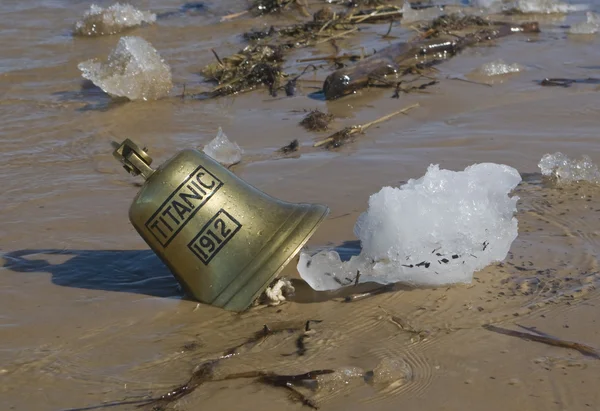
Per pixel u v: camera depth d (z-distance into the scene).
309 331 1.70
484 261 1.79
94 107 2.48
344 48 2.95
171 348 1.68
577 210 1.96
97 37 3.14
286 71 2.71
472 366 1.63
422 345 1.67
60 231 1.95
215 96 2.54
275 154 2.21
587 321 1.70
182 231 1.74
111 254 1.89
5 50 2.97
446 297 1.75
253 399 1.59
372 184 2.07
